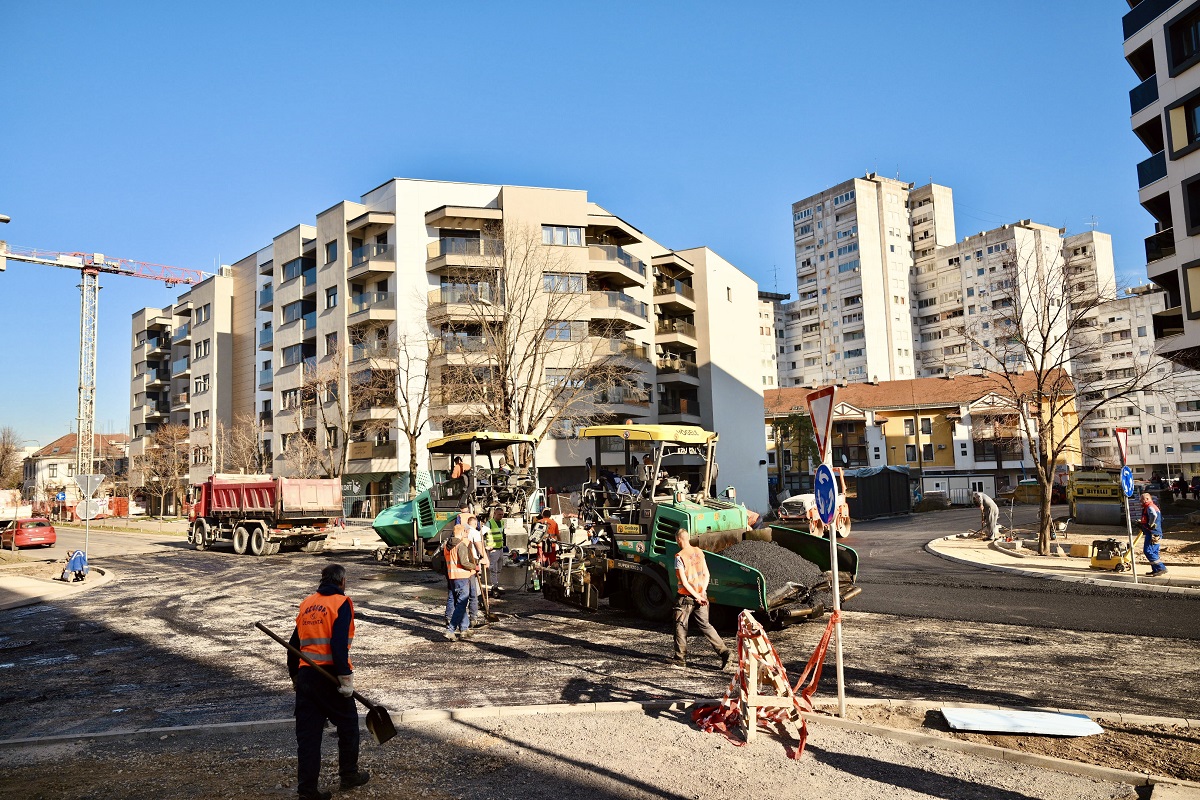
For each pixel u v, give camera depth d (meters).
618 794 4.94
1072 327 20.05
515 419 29.14
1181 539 20.20
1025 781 5.03
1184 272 24.89
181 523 49.50
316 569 19.23
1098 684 7.36
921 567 17.52
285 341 47.62
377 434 40.62
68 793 5.02
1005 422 52.00
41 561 24.03
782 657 8.74
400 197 41.50
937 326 94.19
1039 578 15.05
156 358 69.00
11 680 8.74
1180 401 76.12
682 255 53.88
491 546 15.12
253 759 5.71
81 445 83.31
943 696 7.05
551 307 31.91
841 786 5.00
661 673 8.20
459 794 4.97
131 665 9.34
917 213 97.81
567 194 42.69
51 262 82.69
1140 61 27.92
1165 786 4.76
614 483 12.12
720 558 9.70
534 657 9.10
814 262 99.81
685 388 51.28
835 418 66.94
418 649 9.78
